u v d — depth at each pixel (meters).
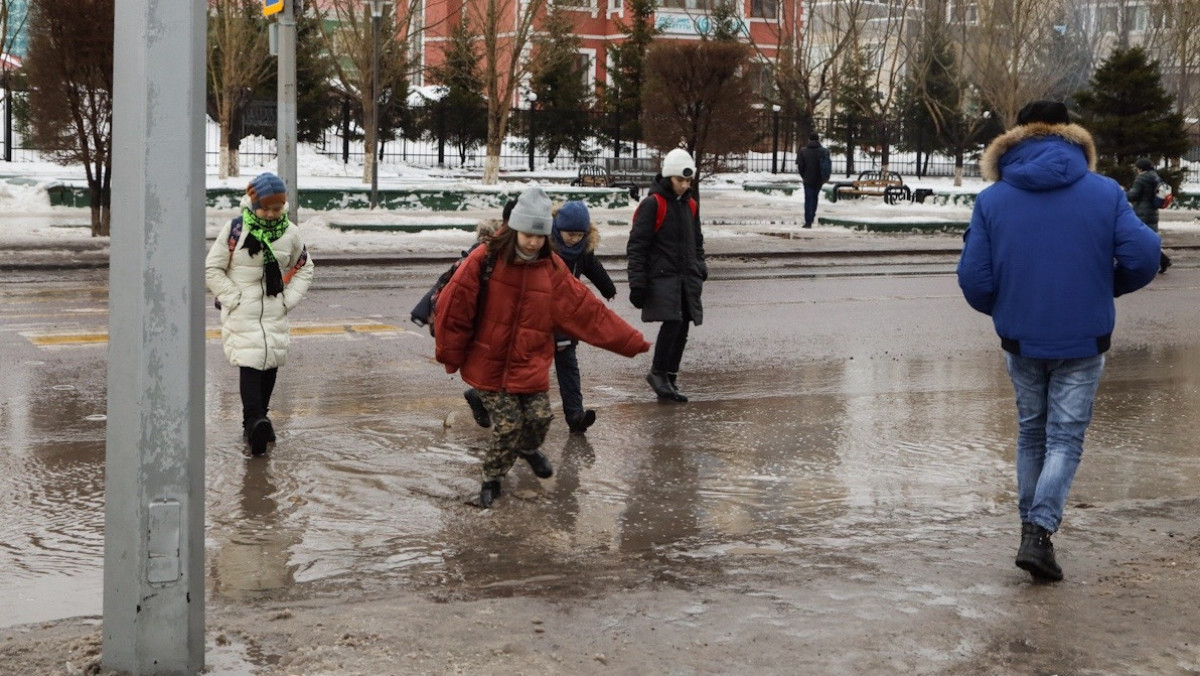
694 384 10.52
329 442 8.10
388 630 4.71
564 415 8.74
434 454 7.86
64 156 21.58
